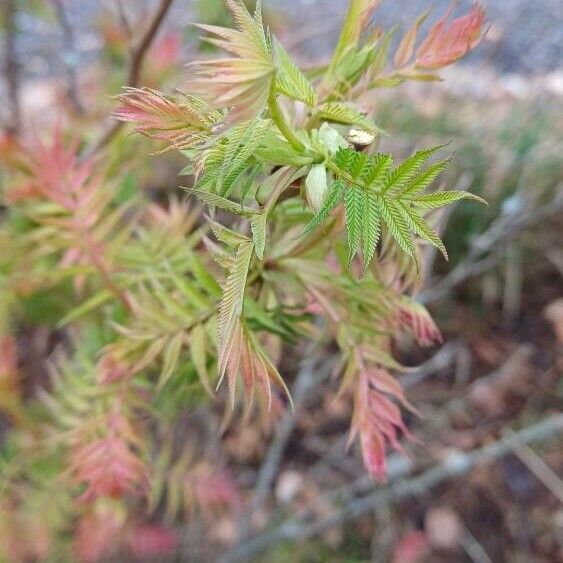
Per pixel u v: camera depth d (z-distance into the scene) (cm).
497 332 70
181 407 29
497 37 81
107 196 28
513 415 65
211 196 15
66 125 42
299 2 84
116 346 24
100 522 35
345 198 15
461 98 71
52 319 40
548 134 67
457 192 15
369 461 22
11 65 51
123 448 25
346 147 16
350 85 20
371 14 20
